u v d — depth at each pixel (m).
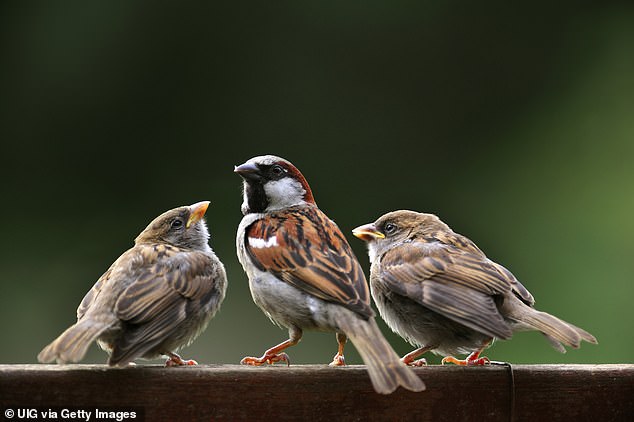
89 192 13.98
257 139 14.53
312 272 7.93
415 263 8.48
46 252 13.58
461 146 14.96
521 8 15.30
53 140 14.08
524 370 7.16
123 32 14.34
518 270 14.05
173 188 14.18
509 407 7.13
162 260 7.86
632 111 14.92
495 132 15.01
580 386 7.21
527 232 14.31
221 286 8.30
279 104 14.73
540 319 7.81
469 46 15.16
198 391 6.78
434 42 15.17
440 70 15.16
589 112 15.03
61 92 14.17
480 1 15.17
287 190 8.99
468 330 8.28
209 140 14.45
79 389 6.68
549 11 15.32
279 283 8.09
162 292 7.57
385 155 14.83
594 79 15.14
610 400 7.23
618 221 14.07
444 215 14.67
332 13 14.92
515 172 14.75
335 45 14.92
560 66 15.29
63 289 13.29
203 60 14.52
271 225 8.46
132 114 14.30
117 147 14.18
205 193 14.18
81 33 14.28
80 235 13.78
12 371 6.60
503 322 7.79
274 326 12.65
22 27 14.20
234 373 6.82
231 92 14.57
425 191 14.78
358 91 14.86
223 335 12.63
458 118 15.05
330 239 8.30
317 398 6.88
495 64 15.17
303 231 8.30
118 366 6.68
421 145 14.92
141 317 7.25
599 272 13.61
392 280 8.50
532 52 15.30
